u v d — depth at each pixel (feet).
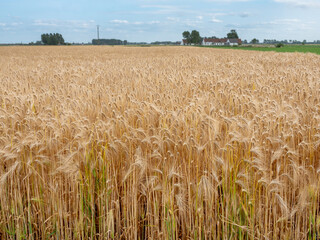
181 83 29.86
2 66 65.26
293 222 13.28
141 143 13.80
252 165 12.64
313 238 13.28
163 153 13.11
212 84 29.09
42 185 14.01
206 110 18.85
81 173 13.78
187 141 13.08
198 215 12.76
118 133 15.49
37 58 100.68
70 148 13.76
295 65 57.31
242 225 12.94
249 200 12.32
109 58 99.71
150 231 13.51
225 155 13.25
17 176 13.53
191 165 13.28
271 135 14.67
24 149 13.84
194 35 448.65
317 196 13.70
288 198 13.80
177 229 13.34
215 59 74.90
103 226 13.57
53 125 15.11
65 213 13.46
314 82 29.30
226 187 12.45
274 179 12.64
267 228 13.11
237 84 31.81
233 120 15.06
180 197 12.27
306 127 16.43
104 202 13.50
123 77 37.93
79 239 13.41
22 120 16.84
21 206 13.70
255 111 18.39
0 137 14.33
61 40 415.85
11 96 23.47
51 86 30.35
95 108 19.58
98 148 14.42
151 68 45.65
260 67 47.57
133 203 13.02
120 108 20.20
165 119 15.90
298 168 12.91
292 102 21.89
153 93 23.90
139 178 13.14
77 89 27.32
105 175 13.43
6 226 14.25
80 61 79.15
